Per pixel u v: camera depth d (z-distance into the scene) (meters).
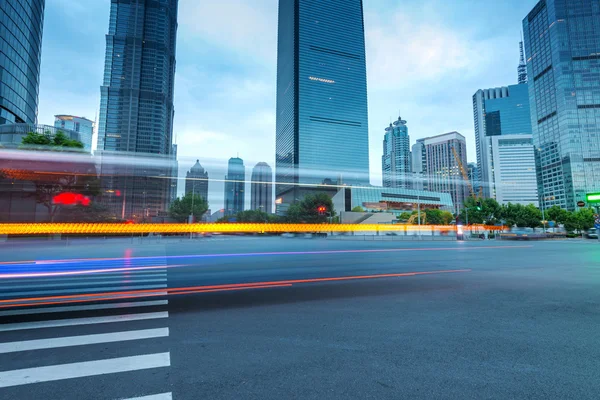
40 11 60.88
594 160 132.00
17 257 16.23
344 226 68.12
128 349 3.72
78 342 3.95
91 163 42.25
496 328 4.55
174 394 2.68
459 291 7.25
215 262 13.60
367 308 5.69
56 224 41.66
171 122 182.75
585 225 67.44
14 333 4.29
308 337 4.16
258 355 3.55
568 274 10.00
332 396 2.66
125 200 110.75
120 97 160.50
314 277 9.38
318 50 178.00
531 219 67.81
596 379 3.02
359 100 183.50
